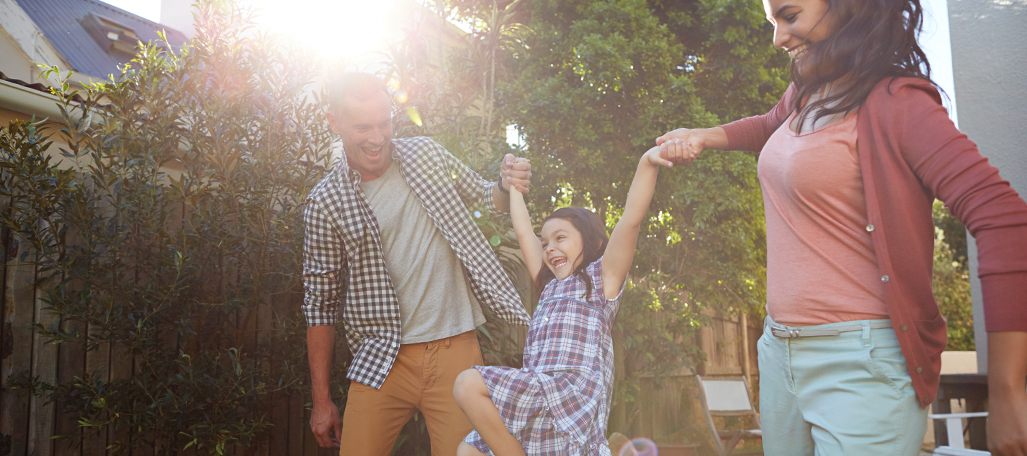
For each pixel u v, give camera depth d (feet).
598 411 5.55
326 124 10.35
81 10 33.06
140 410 8.41
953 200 3.42
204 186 9.32
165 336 9.40
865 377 3.86
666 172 18.21
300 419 11.06
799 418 4.28
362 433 6.97
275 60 10.01
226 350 9.32
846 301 3.98
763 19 19.62
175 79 8.98
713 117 18.20
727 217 20.34
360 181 7.21
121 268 8.64
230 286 9.43
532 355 6.01
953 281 43.21
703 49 20.77
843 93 4.01
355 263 7.07
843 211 4.02
